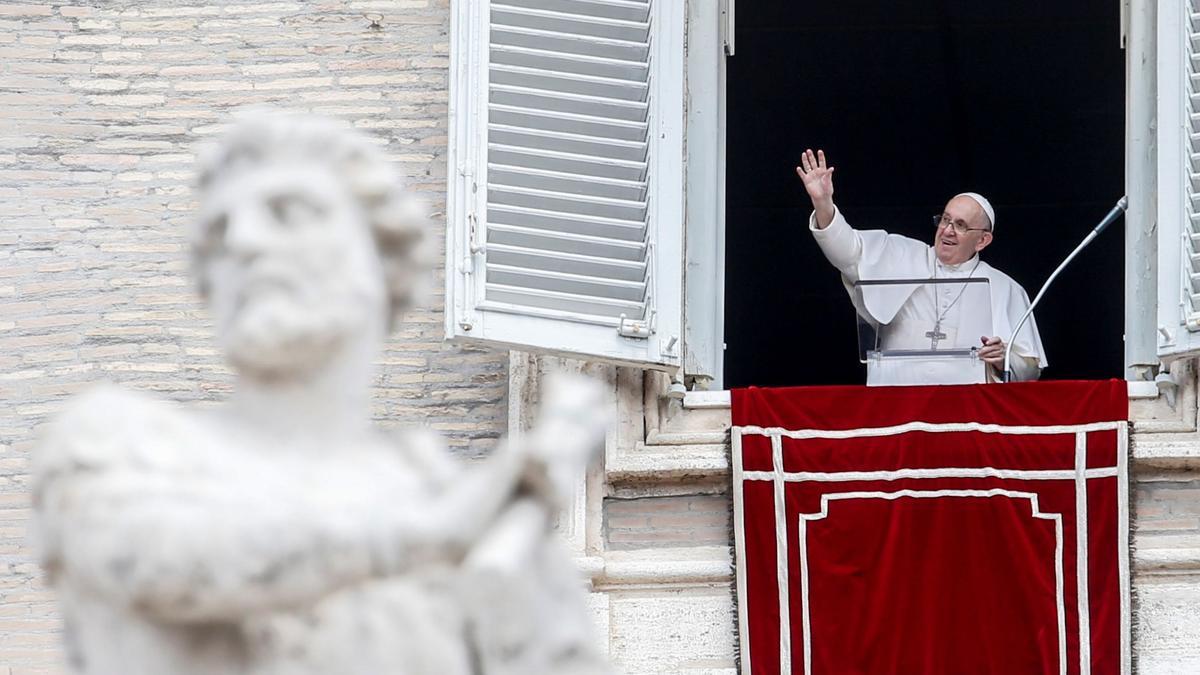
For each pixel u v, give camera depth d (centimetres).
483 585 934
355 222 995
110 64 3128
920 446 2866
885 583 2827
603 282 2895
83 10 3144
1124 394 2875
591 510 2891
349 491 948
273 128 994
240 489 916
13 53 3127
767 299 5059
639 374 2950
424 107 3116
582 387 951
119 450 905
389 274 1012
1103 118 4759
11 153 3092
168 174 3092
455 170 2891
